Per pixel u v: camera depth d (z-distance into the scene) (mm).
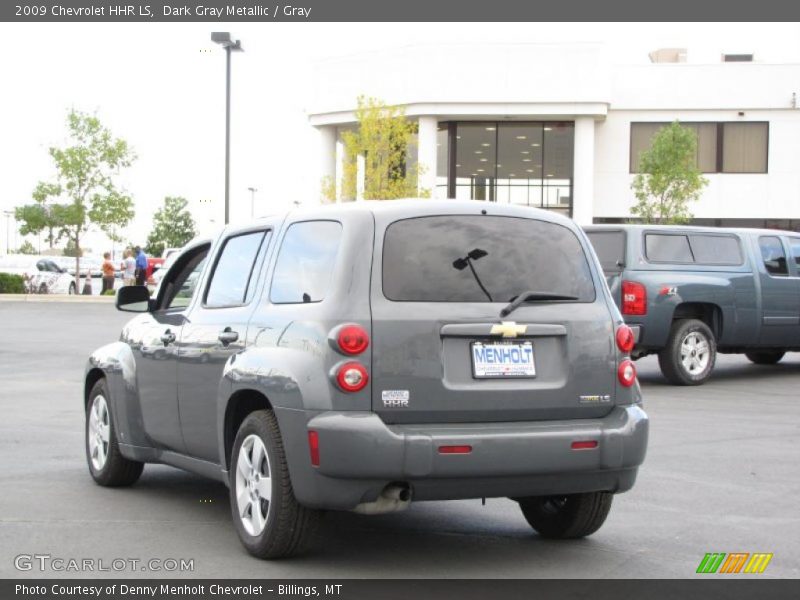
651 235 13836
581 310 5641
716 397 13016
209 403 6141
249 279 6102
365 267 5273
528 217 5738
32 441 9516
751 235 14711
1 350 19266
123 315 28984
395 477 5051
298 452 5184
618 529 6434
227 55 30547
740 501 7238
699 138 41000
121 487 7566
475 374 5336
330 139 42656
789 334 14930
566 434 5332
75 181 42688
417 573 5418
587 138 39469
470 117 39812
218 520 6531
